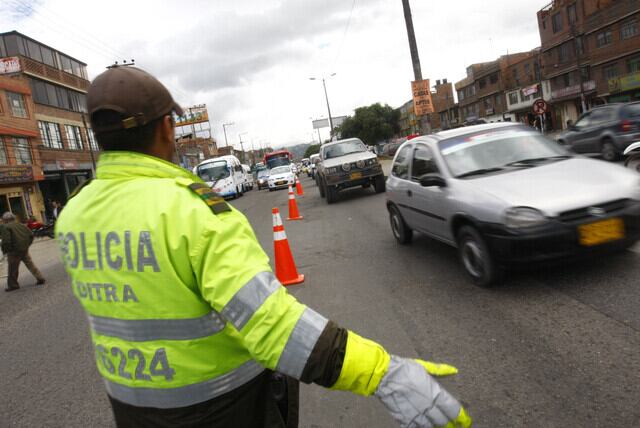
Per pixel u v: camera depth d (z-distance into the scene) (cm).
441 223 533
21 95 2961
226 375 119
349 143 1562
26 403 366
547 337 338
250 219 1409
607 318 351
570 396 264
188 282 112
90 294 122
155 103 126
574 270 464
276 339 106
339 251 746
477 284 472
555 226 402
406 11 1736
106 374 125
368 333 402
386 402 108
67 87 3547
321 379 107
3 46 3098
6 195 2728
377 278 560
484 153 541
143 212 114
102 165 126
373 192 1555
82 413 337
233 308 107
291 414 148
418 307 442
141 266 112
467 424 112
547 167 490
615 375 276
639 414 238
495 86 5994
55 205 2723
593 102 4303
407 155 668
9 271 915
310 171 3469
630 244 418
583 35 4153
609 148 1300
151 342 115
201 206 114
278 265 602
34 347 505
